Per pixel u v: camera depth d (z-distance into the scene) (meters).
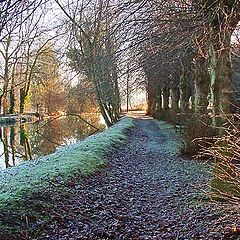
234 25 6.75
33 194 7.55
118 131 23.20
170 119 32.22
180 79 22.98
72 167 10.66
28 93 38.31
